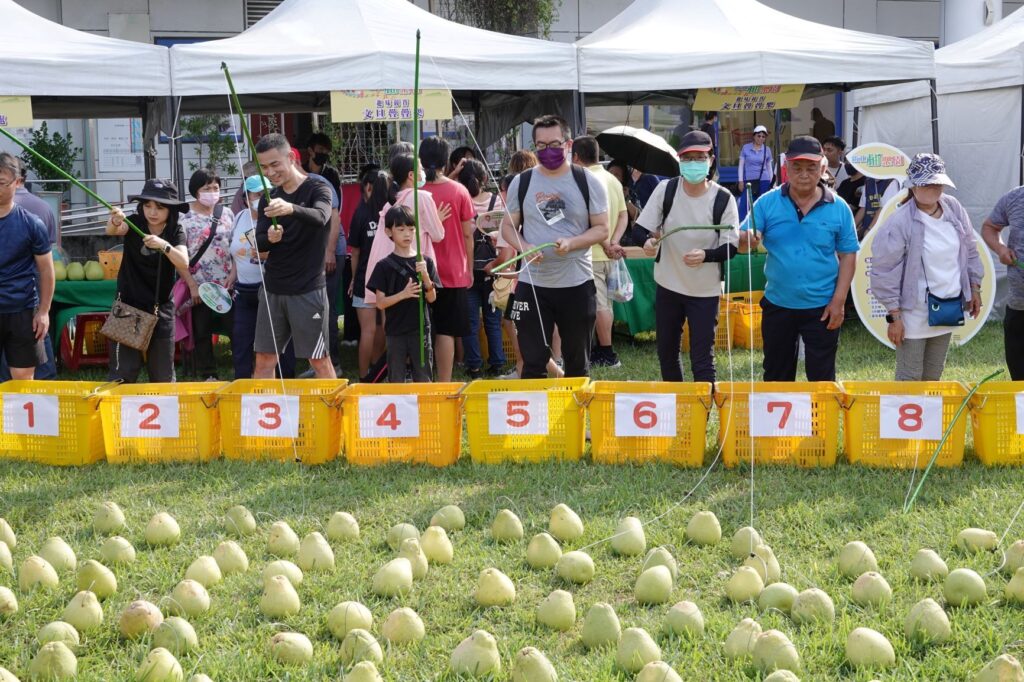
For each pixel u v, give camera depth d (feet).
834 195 22.06
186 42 57.67
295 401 21.76
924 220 22.13
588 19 60.44
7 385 23.50
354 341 37.60
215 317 31.27
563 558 15.88
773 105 34.12
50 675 12.83
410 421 21.53
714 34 33.30
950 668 12.70
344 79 29.86
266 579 15.40
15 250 23.38
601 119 60.13
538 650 12.71
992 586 15.11
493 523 17.75
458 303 26.17
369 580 15.98
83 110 41.37
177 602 14.78
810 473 20.58
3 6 30.55
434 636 14.11
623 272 31.07
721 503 19.01
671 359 23.44
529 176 22.43
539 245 22.15
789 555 16.63
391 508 19.20
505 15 51.93
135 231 23.47
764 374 23.16
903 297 22.44
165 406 22.09
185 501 19.72
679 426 21.07
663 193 22.57
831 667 12.92
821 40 33.83
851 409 20.75
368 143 49.73
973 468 20.57
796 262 22.06
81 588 15.39
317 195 23.41
